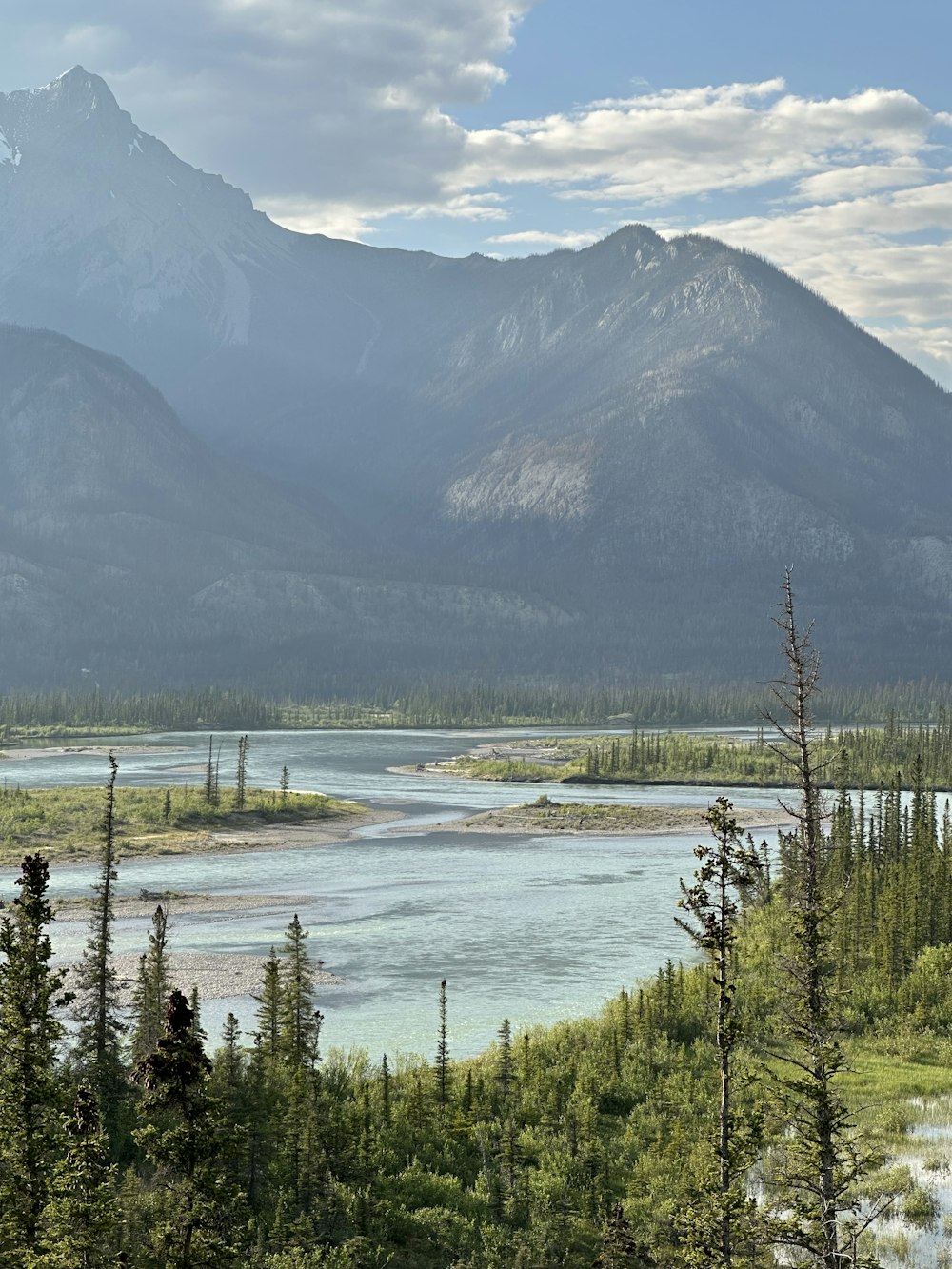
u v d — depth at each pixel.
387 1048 75.00
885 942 82.19
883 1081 65.06
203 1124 34.84
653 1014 72.44
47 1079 36.19
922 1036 72.75
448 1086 62.50
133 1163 50.72
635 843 177.50
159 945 63.53
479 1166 55.47
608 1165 54.69
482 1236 48.72
